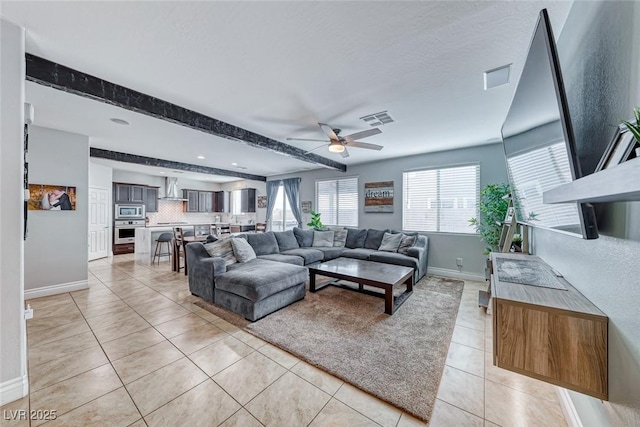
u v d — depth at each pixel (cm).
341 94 254
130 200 721
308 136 393
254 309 271
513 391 171
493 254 246
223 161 575
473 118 312
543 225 155
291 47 183
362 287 373
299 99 266
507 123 202
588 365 105
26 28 163
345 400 162
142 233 584
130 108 246
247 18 155
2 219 157
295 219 739
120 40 176
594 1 121
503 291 132
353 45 181
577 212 105
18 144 163
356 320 275
